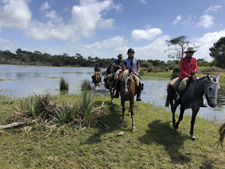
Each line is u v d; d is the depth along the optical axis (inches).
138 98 225.6
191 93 175.6
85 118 212.5
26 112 214.4
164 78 1155.3
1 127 181.3
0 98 355.3
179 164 137.9
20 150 146.3
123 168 128.7
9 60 4195.4
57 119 202.2
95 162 134.3
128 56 237.3
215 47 2576.3
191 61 195.5
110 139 174.1
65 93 461.1
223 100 434.0
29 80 805.2
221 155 154.6
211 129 218.4
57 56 5634.8
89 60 5403.5
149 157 145.0
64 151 147.5
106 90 539.2
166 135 190.7
